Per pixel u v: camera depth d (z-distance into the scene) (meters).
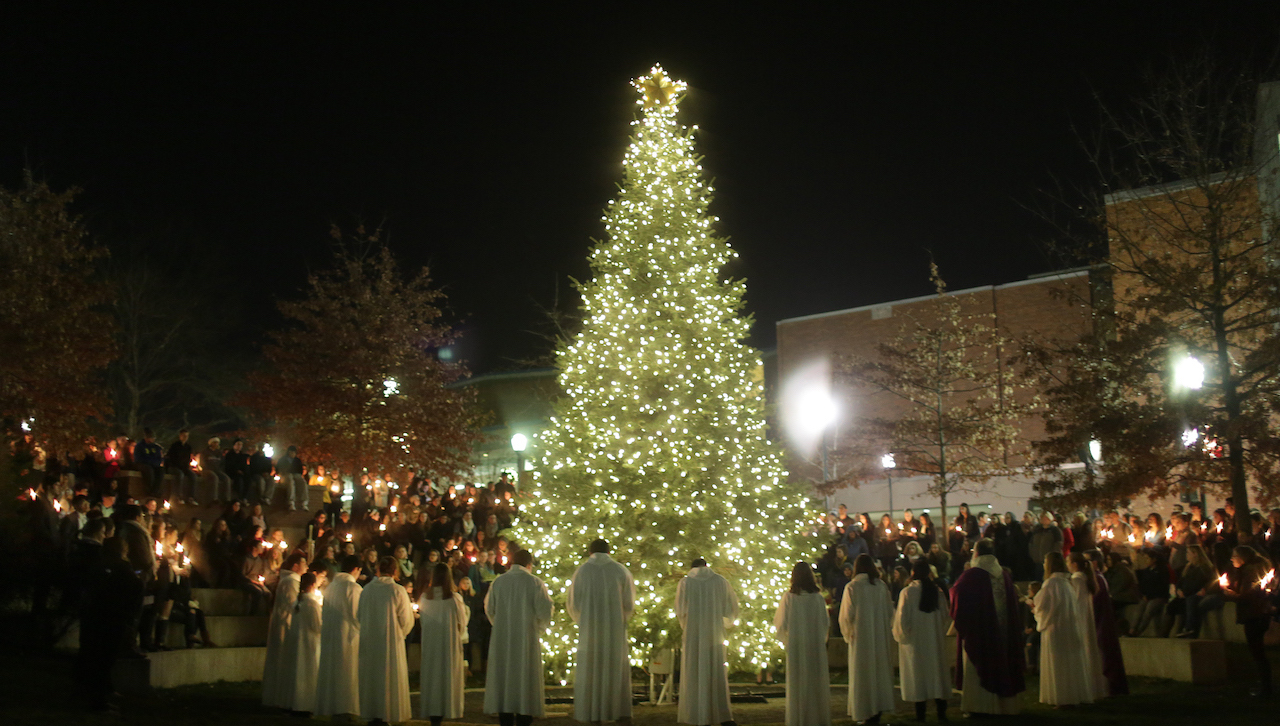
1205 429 17.12
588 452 16.94
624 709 12.10
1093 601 13.68
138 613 10.89
